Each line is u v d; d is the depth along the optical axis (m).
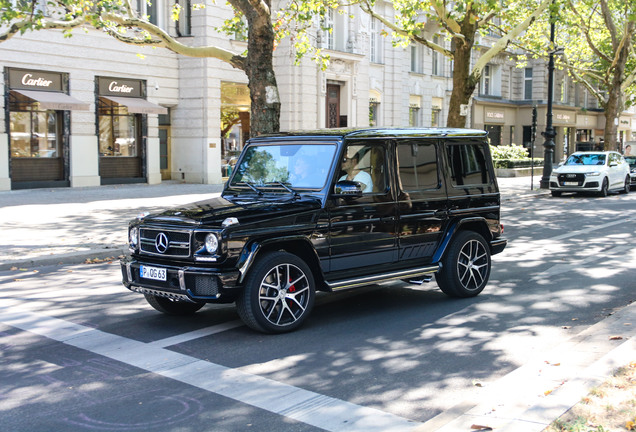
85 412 4.40
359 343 6.03
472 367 5.36
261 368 5.30
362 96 33.53
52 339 6.12
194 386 4.89
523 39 30.14
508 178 33.69
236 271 5.84
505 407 4.14
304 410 4.45
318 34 29.73
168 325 6.63
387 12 35.06
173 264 6.09
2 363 5.42
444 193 7.59
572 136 55.69
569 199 23.12
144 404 4.54
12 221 14.33
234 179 7.37
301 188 6.70
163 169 28.12
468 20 18.48
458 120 19.22
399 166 7.14
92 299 7.85
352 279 6.70
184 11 26.83
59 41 22.53
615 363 4.84
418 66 38.75
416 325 6.68
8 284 8.73
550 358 5.25
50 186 22.77
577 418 3.84
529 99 48.91
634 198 23.48
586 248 11.80
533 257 10.91
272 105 14.63
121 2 16.72
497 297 7.98
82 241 11.80
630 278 9.07
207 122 26.88
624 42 30.80
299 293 6.36
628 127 66.06
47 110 22.72
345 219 6.60
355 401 4.62
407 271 7.14
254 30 14.30
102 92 24.27
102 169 24.70
